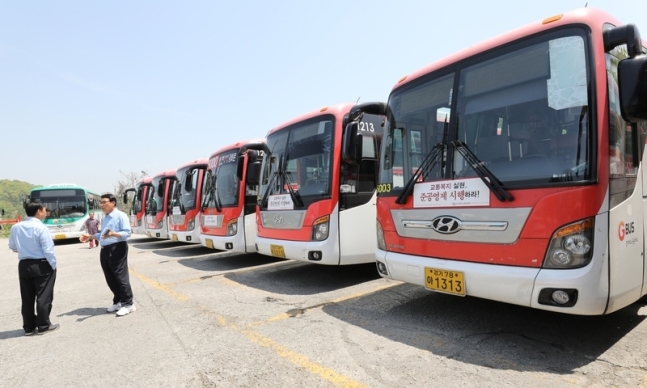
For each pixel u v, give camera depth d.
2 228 25.33
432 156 3.96
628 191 3.16
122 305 5.14
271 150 7.16
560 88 3.18
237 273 7.62
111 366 3.52
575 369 2.98
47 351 3.99
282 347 3.71
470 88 3.80
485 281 3.36
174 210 11.96
